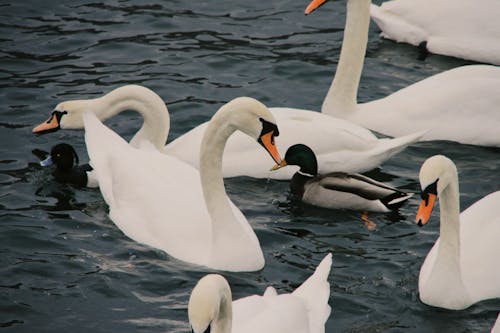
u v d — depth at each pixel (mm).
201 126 17609
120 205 15445
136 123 19141
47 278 13797
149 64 21172
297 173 16719
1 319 12789
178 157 17141
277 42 22250
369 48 22422
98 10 23797
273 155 14336
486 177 17062
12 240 14781
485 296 13445
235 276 14078
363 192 16062
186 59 21438
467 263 13727
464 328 12867
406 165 17656
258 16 23594
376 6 23141
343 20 23469
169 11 23812
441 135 18422
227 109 14305
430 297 13250
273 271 14219
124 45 22016
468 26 21812
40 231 15102
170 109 19266
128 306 13164
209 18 23469
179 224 14750
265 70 20984
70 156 16859
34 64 21078
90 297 13359
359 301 13352
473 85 18438
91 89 20031
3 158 17531
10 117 18953
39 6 23891
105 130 16719
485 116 18344
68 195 16438
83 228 15297
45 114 19047
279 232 15383
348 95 18953
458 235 13102
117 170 15750
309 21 23375
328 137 17312
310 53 21734
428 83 18953
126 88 17562
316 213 16125
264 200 16500
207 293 9359
